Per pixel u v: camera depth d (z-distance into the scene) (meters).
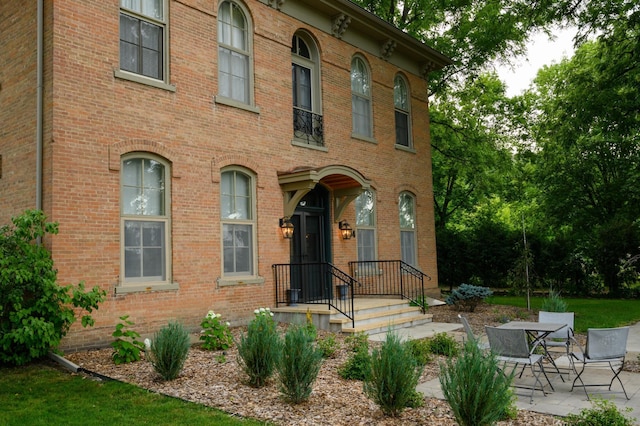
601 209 25.39
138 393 6.52
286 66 13.39
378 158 16.17
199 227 10.96
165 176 10.55
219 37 12.02
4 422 5.52
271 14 13.15
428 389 6.82
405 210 17.47
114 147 9.68
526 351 6.55
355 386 6.85
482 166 24.39
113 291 9.46
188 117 10.96
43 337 7.67
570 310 16.81
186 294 10.58
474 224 33.34
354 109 15.74
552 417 5.60
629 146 21.09
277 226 12.70
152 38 10.66
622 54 17.58
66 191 8.97
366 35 16.16
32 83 9.34
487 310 15.62
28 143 9.32
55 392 6.61
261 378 6.77
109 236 9.50
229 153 11.70
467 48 21.89
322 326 11.43
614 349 6.70
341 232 14.71
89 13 9.57
